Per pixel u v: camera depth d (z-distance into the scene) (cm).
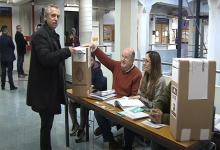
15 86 684
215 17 621
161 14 1162
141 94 274
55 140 345
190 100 173
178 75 171
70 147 325
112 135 319
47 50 243
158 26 1157
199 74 171
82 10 572
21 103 525
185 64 170
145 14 930
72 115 356
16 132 375
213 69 173
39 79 255
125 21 536
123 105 247
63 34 764
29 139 350
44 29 250
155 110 212
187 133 176
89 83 282
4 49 625
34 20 908
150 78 266
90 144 335
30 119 431
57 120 421
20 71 823
